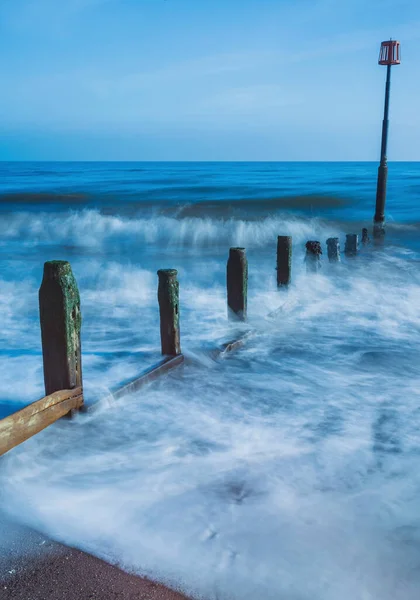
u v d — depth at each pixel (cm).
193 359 618
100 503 338
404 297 979
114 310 880
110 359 611
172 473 376
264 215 2480
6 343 696
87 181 5569
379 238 1911
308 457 400
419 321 817
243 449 412
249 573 277
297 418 470
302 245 1764
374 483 365
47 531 309
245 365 612
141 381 534
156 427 451
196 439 429
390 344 698
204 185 4706
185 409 489
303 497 347
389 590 267
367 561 288
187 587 267
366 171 10138
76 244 1764
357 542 303
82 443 420
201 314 836
